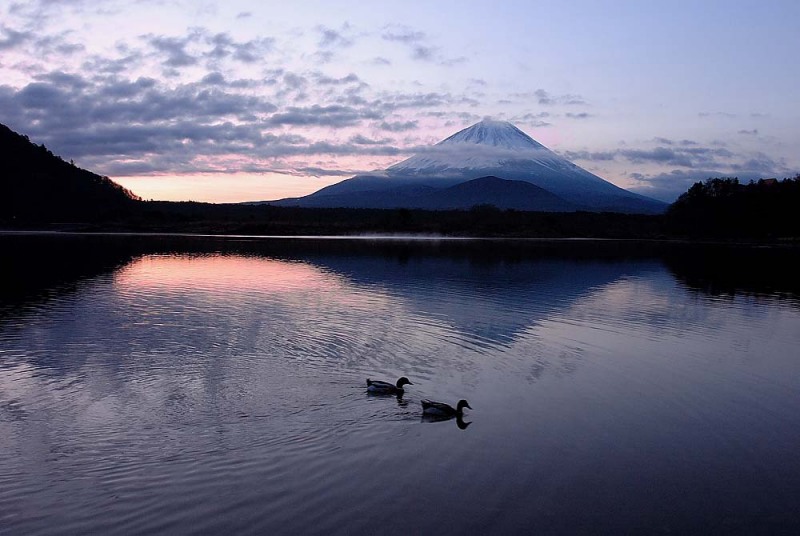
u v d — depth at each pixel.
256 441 13.90
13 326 25.02
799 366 21.92
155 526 10.52
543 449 14.14
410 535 10.47
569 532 10.78
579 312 31.22
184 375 18.52
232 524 10.62
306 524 10.69
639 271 53.72
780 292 41.44
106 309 29.00
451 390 18.11
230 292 34.84
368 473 12.59
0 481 11.87
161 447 13.46
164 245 75.94
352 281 40.78
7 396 16.45
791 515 11.62
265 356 20.86
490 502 11.66
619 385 19.14
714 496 12.27
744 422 16.31
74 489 11.64
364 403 16.53
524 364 21.12
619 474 13.06
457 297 34.81
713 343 25.25
